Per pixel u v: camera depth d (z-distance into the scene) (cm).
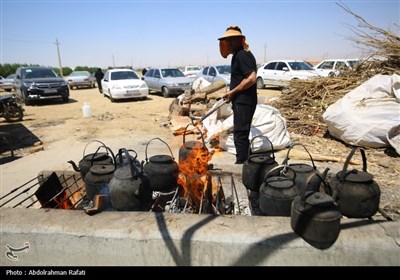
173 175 250
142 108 1088
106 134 699
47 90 1211
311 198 172
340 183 192
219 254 180
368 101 510
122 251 188
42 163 496
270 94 1362
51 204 260
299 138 588
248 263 179
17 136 701
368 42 714
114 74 1338
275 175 227
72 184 292
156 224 192
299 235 174
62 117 952
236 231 182
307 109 721
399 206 304
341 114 520
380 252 170
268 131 487
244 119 369
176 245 182
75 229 191
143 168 251
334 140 563
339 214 168
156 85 1455
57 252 195
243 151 377
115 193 211
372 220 188
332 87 737
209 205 246
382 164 427
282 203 196
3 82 2497
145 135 679
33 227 194
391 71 676
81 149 577
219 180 293
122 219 198
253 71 354
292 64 1462
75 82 2194
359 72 759
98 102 1302
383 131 475
